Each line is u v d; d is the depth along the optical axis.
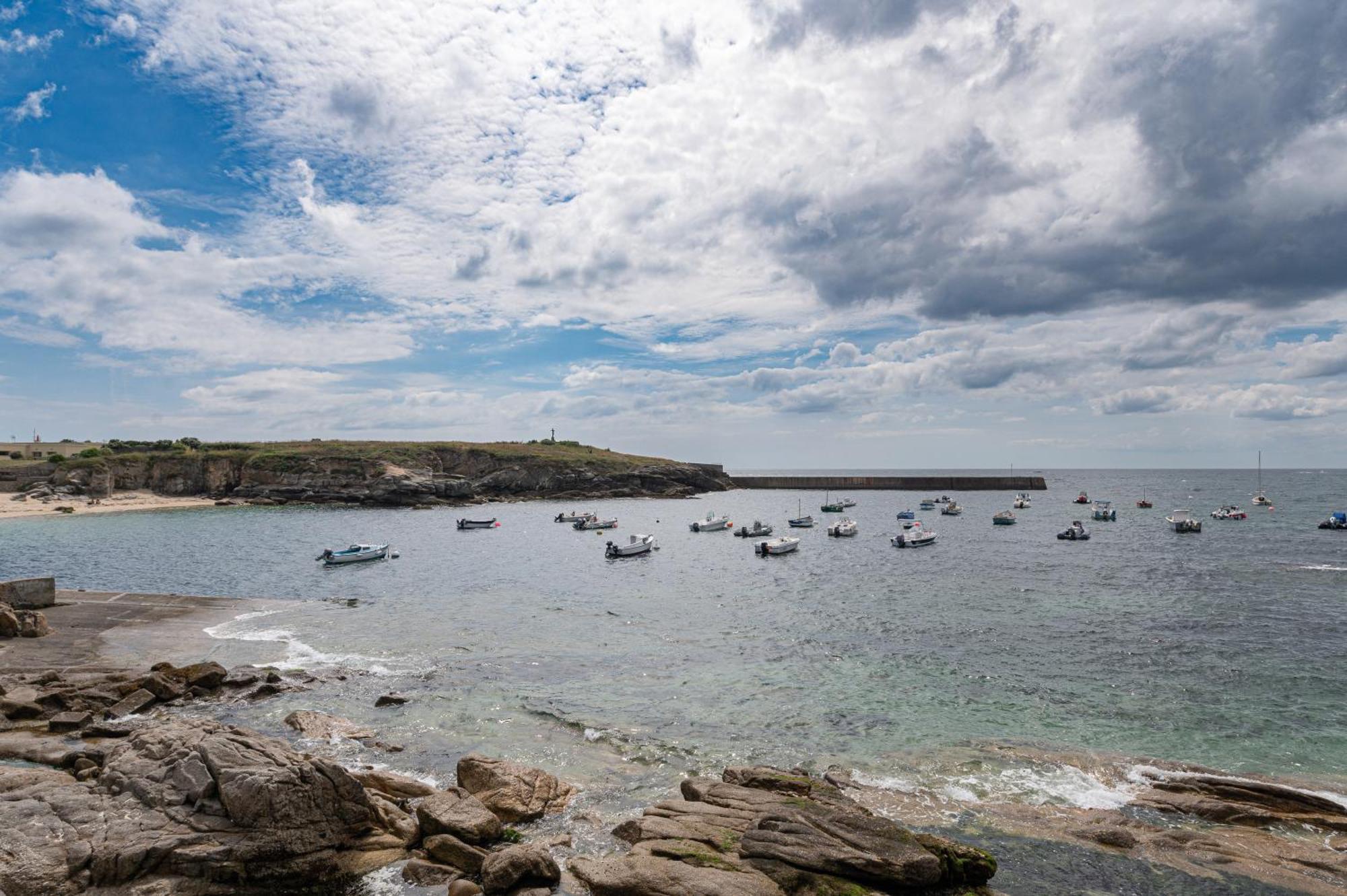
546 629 40.53
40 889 13.29
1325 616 44.56
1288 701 28.20
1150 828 17.80
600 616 44.75
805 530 112.75
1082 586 56.41
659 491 184.75
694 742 23.53
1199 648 36.41
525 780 18.77
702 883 13.73
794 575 64.19
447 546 88.56
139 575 60.50
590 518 112.88
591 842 16.77
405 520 122.62
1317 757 22.91
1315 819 18.23
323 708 26.22
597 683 29.92
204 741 16.67
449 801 17.34
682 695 28.55
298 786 15.34
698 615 45.16
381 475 152.50
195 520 114.38
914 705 27.45
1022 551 81.62
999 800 19.45
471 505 153.12
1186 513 134.25
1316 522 118.25
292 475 153.62
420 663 32.59
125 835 14.48
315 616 43.34
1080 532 93.56
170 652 33.00
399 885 14.91
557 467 179.88
